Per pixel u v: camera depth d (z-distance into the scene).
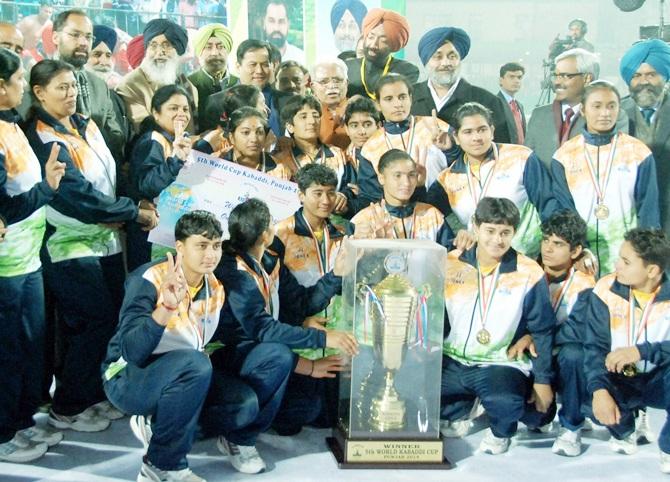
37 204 2.60
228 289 2.73
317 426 3.11
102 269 3.05
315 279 3.10
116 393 2.54
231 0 3.17
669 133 3.34
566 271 3.10
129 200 2.98
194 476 2.54
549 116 3.35
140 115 3.14
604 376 2.80
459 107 3.28
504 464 2.76
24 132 2.85
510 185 3.27
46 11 3.01
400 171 3.09
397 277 2.75
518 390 2.84
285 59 3.24
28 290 2.73
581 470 2.71
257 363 2.69
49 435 2.85
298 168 3.23
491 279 2.94
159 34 3.12
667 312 2.80
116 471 2.63
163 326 2.38
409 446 2.72
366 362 2.76
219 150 3.18
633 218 3.30
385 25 3.26
